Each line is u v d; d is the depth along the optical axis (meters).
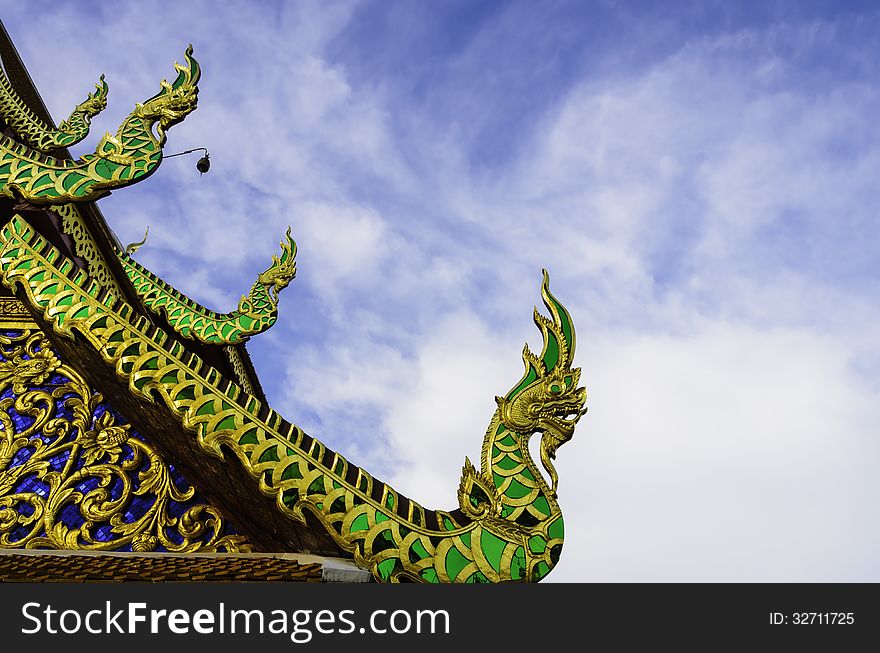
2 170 3.94
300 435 3.51
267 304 7.54
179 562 3.28
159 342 3.65
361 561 3.28
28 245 3.85
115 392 3.95
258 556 3.38
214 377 3.58
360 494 3.39
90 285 3.77
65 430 4.21
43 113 6.31
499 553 3.33
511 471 3.51
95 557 3.34
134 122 4.18
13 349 4.54
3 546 3.82
